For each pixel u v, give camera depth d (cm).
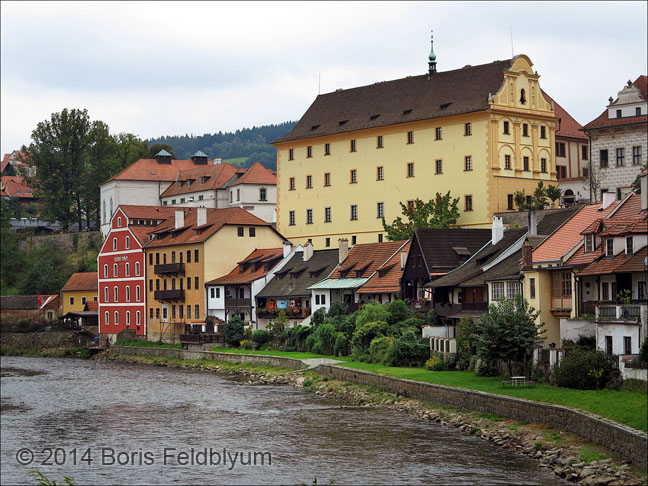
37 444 6581
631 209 7488
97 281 16288
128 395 8988
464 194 11919
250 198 17312
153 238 14762
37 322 16350
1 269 18475
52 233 19962
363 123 13175
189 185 18500
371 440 6228
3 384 10206
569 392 6138
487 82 12075
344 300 11225
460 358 8056
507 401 6250
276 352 11050
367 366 8775
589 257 7231
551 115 12394
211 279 13525
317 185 13788
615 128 11156
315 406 7819
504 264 8681
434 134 12269
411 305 9775
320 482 5222
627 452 4916
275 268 12925
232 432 6762
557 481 5012
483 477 5162
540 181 11938
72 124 19688
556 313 7538
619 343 6288
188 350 12525
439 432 6378
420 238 9750
